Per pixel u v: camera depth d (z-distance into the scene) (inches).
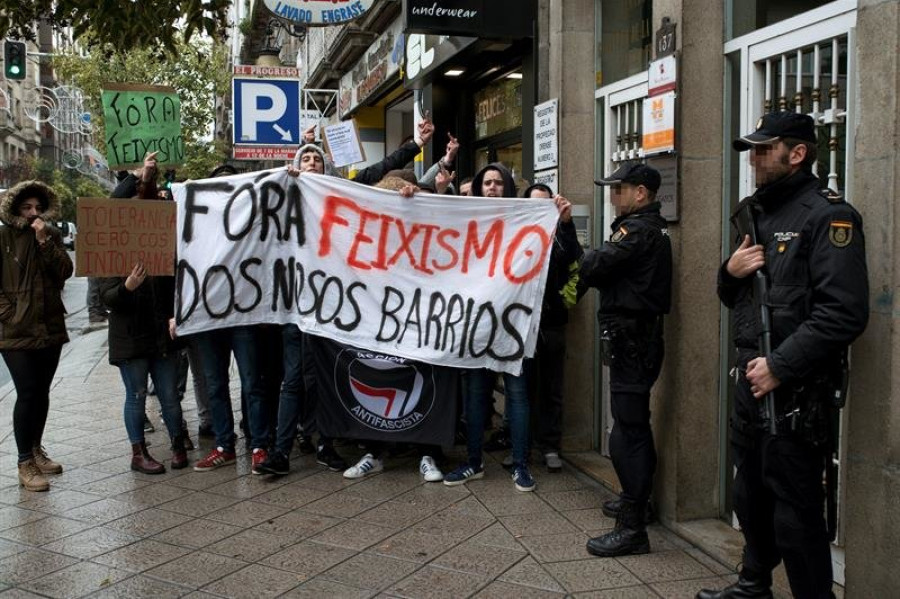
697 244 166.1
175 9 203.9
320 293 206.1
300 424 223.9
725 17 166.1
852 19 133.8
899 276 108.9
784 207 116.6
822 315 106.4
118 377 366.3
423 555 156.6
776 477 115.2
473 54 301.4
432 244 201.6
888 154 110.2
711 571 148.5
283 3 304.5
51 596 140.1
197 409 283.7
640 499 155.9
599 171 223.1
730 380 168.2
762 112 158.7
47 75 2154.3
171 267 199.3
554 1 224.1
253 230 206.5
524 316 195.6
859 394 115.8
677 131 164.2
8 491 199.3
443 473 210.4
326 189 206.1
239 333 209.5
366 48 534.6
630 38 208.7
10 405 314.2
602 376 221.6
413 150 247.8
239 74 394.6
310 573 148.8
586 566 150.9
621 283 156.1
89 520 177.9
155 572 149.9
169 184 217.3
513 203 197.8
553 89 226.7
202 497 193.3
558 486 198.8
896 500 110.0
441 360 198.5
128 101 209.3
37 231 196.7
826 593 115.8
